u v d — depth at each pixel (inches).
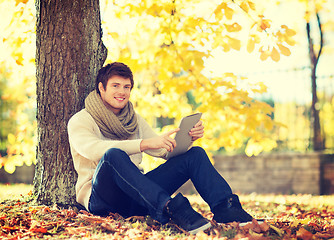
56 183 167.6
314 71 409.1
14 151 282.5
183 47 253.1
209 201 133.9
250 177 440.8
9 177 514.3
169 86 277.1
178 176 144.3
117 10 254.1
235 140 298.0
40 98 173.5
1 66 282.7
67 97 171.2
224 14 209.6
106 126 151.9
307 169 422.0
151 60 279.0
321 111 425.1
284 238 124.3
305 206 255.6
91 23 180.4
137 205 144.9
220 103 260.7
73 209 160.2
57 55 172.7
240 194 410.6
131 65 253.6
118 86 152.8
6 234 127.6
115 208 143.3
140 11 246.1
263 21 206.1
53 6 174.1
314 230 143.9
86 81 176.1
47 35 173.9
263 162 438.0
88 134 146.3
